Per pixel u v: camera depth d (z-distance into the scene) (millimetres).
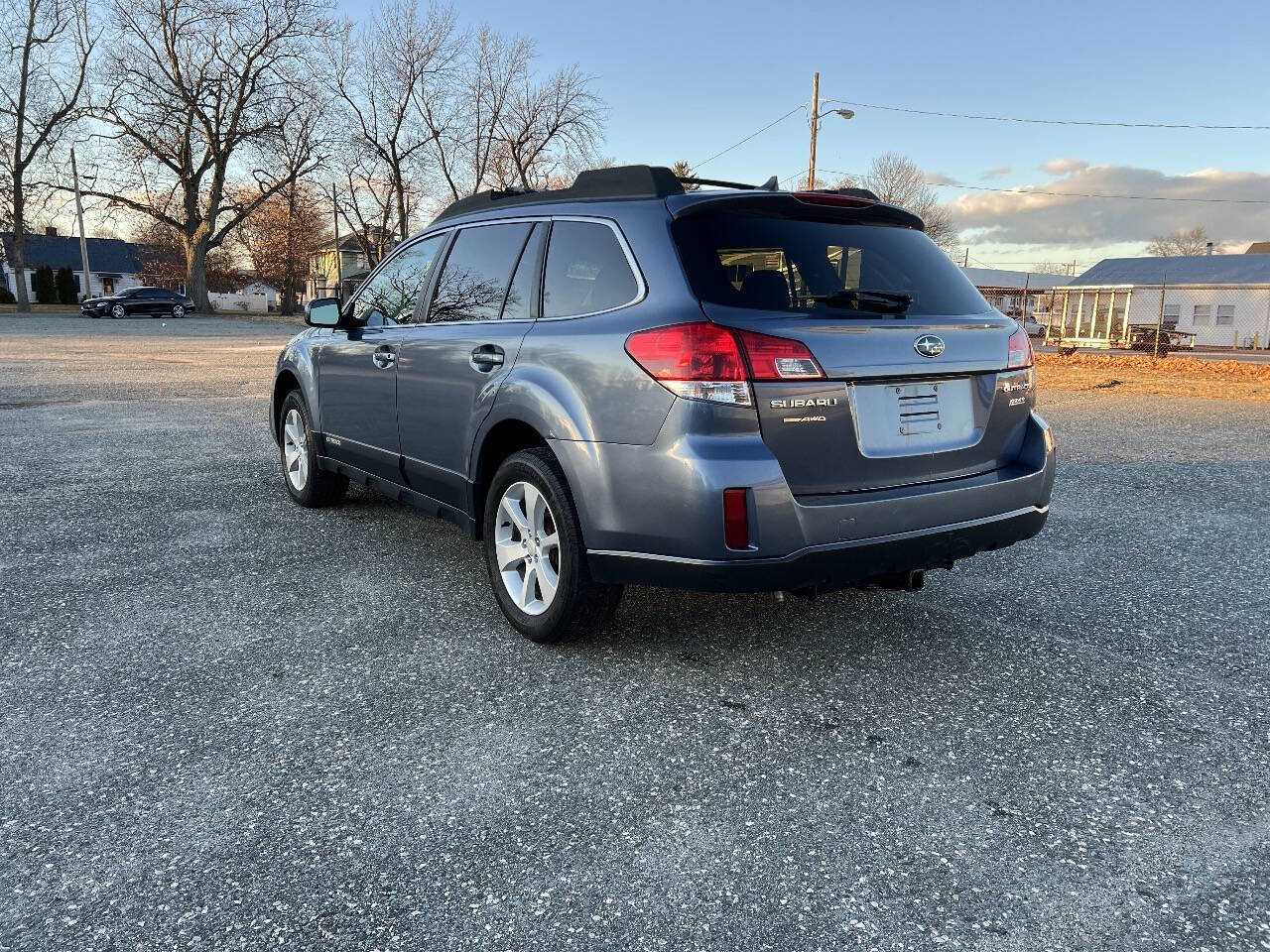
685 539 2836
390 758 2637
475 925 1938
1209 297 46062
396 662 3316
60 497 5953
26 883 2059
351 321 4961
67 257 77438
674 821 2334
